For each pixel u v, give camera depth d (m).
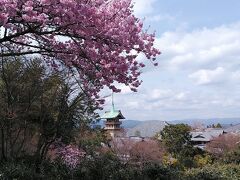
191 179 16.94
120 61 11.19
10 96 18.81
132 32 10.98
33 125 20.39
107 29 10.54
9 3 9.02
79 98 19.66
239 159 34.84
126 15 10.95
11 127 19.36
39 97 19.91
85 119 21.20
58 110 20.16
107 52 11.06
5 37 10.45
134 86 11.78
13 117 18.44
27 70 19.14
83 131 22.41
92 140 26.03
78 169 16.08
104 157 19.23
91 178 15.74
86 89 12.97
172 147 57.75
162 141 59.75
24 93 19.45
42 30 10.85
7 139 19.30
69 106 19.88
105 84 11.86
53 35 10.88
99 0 10.70
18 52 12.15
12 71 18.95
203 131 90.94
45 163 17.30
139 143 54.78
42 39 11.67
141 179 16.00
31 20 9.48
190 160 53.00
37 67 18.92
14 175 13.83
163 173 16.81
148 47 11.38
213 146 58.25
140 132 110.56
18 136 20.09
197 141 82.62
